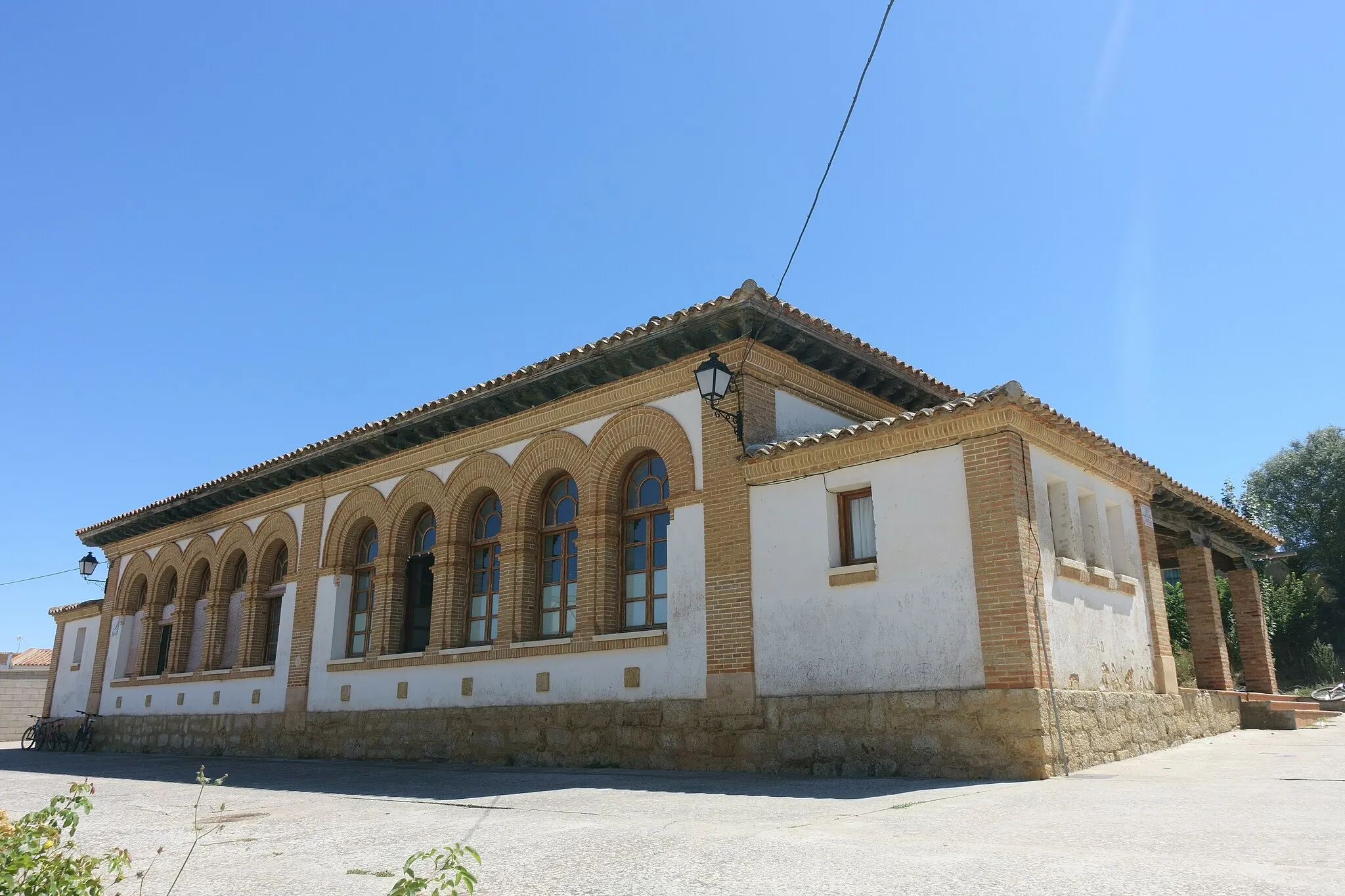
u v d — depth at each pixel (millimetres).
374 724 17469
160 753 22766
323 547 20109
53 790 13461
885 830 6633
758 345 13633
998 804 7848
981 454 11039
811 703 11664
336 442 19141
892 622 11328
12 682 36250
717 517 13289
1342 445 42281
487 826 7754
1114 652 12547
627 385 14875
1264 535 20688
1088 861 5211
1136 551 14227
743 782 10727
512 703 15250
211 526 23938
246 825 8633
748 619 12633
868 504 12219
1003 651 10367
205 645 22859
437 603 17078
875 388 15719
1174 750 12742
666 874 5406
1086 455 12891
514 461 16453
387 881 5766
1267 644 20938
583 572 14773
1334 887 4418
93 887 4281
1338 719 18297
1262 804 7285
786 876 5164
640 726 13406
